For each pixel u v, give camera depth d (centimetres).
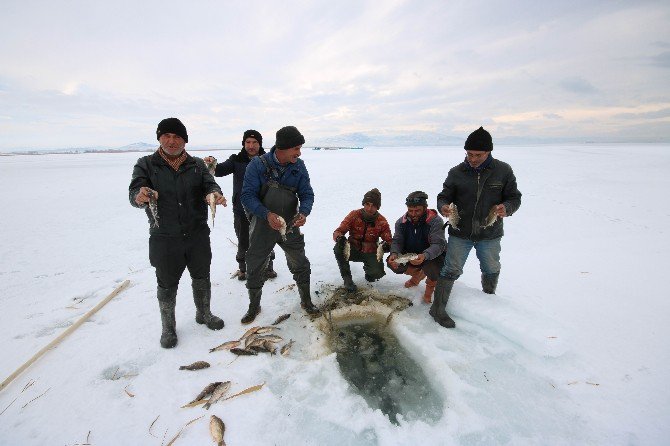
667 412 224
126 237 773
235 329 348
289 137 299
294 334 341
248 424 231
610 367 269
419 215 375
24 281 510
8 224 910
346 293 424
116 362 296
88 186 1723
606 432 215
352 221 426
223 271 508
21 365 282
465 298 364
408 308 386
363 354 320
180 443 217
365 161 3406
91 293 455
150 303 411
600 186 1355
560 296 391
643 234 670
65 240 749
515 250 591
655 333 309
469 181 319
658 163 2455
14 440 219
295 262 359
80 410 243
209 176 316
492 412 238
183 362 296
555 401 243
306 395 261
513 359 291
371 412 247
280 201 323
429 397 266
